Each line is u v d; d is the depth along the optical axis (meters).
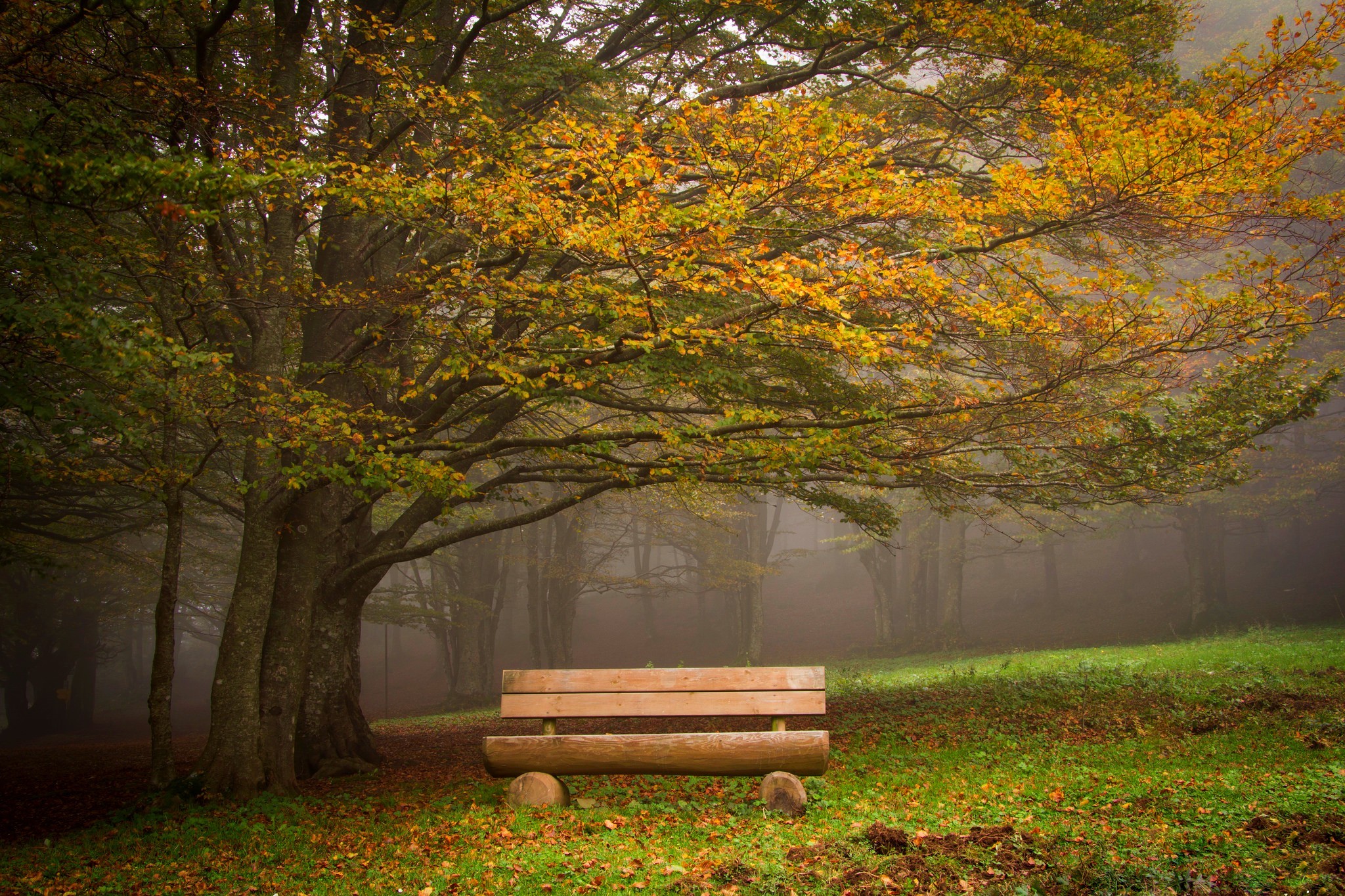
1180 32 10.80
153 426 8.73
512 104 11.01
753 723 13.16
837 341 7.43
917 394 10.27
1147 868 4.05
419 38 11.17
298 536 10.25
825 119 6.93
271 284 9.23
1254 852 4.26
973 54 9.91
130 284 8.29
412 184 8.00
